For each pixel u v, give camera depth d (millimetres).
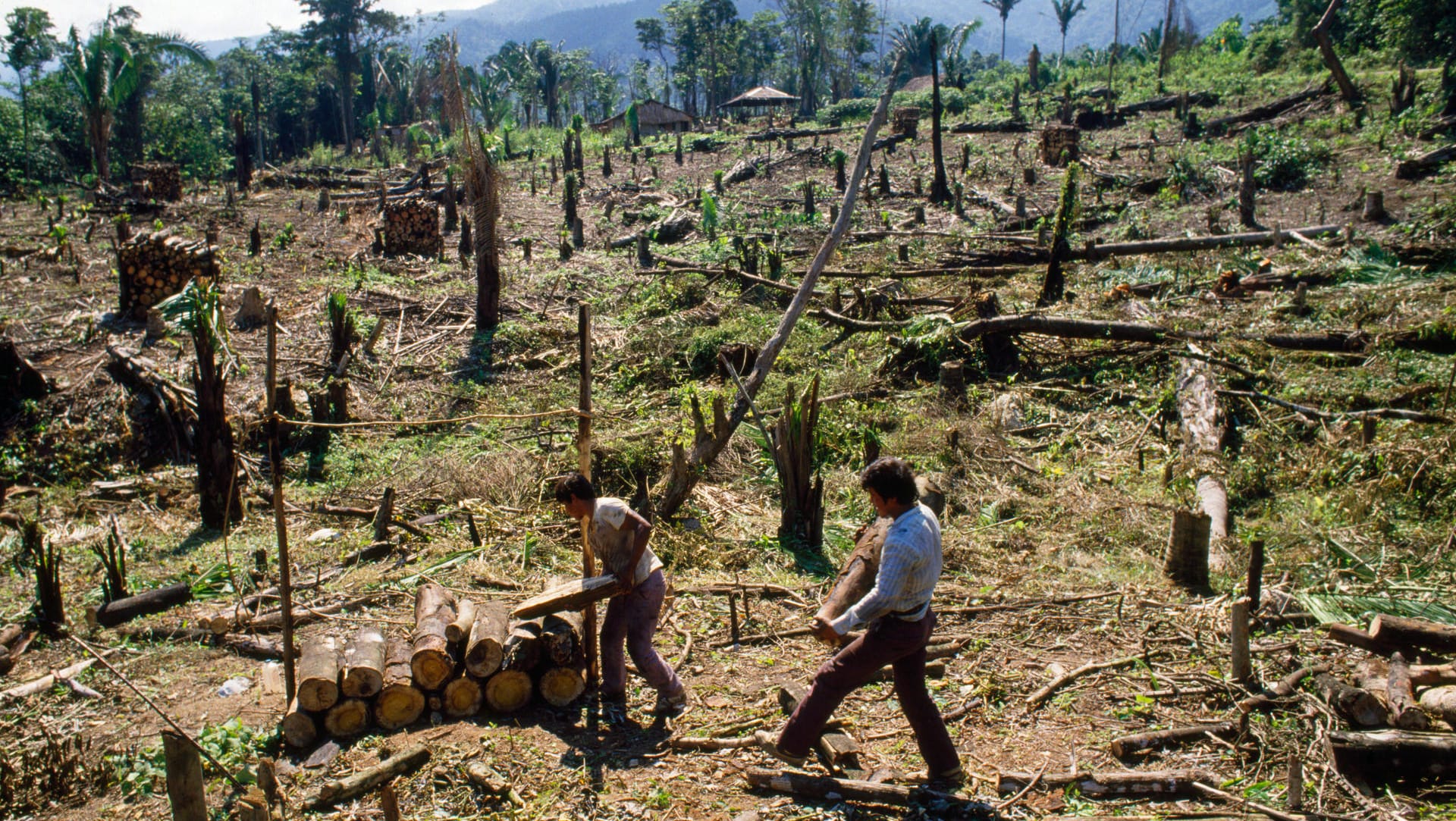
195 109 64562
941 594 6465
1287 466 8938
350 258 21234
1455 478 7723
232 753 4684
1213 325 13219
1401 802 3861
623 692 5062
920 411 11094
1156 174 29188
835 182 33656
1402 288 14125
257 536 8375
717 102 101188
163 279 14898
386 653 5082
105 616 6523
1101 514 7926
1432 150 25094
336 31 76312
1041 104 48719
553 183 36500
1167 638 5582
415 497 9062
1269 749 4336
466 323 15727
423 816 4164
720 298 17078
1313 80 42438
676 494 8188
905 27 67250
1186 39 58125
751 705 5082
